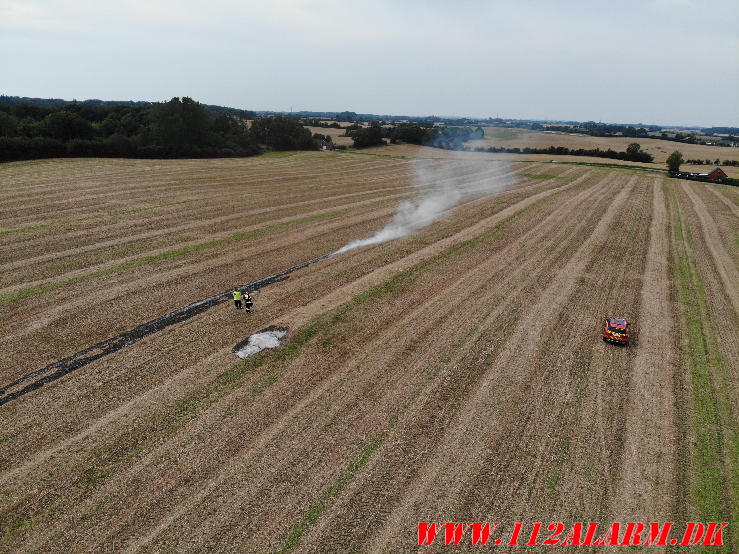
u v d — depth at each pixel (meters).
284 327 22.06
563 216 45.25
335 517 12.05
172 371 18.33
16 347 19.80
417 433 15.14
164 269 29.12
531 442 14.92
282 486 12.95
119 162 71.31
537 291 26.89
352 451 14.29
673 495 13.13
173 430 15.06
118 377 17.86
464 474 13.55
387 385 17.66
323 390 17.30
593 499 12.91
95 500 12.45
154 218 40.50
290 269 29.84
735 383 18.59
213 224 39.62
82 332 21.23
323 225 40.53
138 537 11.41
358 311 23.86
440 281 28.09
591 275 29.67
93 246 32.72
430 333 21.70
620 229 40.94
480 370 18.81
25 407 16.03
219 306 24.31
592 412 16.52
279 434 14.95
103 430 15.01
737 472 14.02
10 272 27.69
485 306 24.72
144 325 22.08
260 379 17.91
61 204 43.41
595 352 20.52
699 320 24.00
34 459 13.79
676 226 42.69
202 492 12.71
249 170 71.75
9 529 11.60
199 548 11.13
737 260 33.91
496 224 41.72
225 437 14.79
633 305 25.50
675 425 16.02
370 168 79.31
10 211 40.19
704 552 11.51
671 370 19.36
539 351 20.41
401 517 12.12
